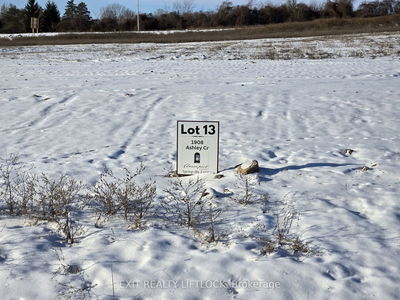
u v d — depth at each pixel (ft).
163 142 36.55
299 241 18.03
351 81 62.54
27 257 17.20
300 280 15.58
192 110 47.42
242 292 15.07
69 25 286.87
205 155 26.86
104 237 18.76
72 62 99.04
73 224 20.33
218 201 22.75
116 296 14.90
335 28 196.34
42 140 37.96
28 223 20.54
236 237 18.69
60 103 51.75
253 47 122.93
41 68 87.97
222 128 40.47
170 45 141.90
